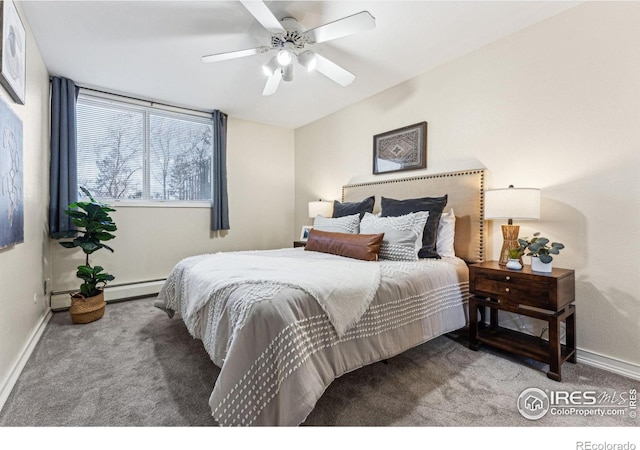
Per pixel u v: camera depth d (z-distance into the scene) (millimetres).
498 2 1871
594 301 1843
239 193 4160
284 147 4598
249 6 1646
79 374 1697
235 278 1521
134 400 1452
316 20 2047
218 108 3727
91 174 3139
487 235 2385
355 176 3588
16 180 1671
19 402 1435
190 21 2035
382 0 1849
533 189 1875
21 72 1749
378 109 3281
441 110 2676
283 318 1180
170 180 3637
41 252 2449
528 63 2125
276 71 2330
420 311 1790
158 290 3461
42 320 2432
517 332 2141
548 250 1786
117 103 3254
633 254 1712
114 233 3240
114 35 2186
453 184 2543
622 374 1714
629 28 1714
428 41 2301
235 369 1128
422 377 1666
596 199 1842
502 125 2275
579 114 1901
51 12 1920
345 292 1458
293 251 2699
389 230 2299
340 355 1364
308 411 1119
